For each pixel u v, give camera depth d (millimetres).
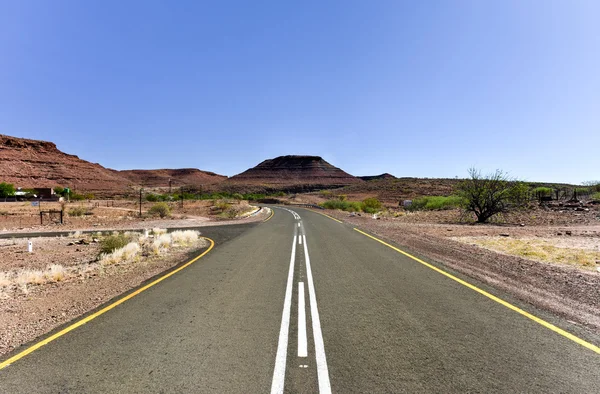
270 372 3355
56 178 147375
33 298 6312
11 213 36375
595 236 14156
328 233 16656
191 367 3475
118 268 9203
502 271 7805
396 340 4094
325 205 49594
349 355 3709
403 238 14148
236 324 4691
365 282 7000
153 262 10023
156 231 18984
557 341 4035
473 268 8227
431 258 9625
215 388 3070
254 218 30297
